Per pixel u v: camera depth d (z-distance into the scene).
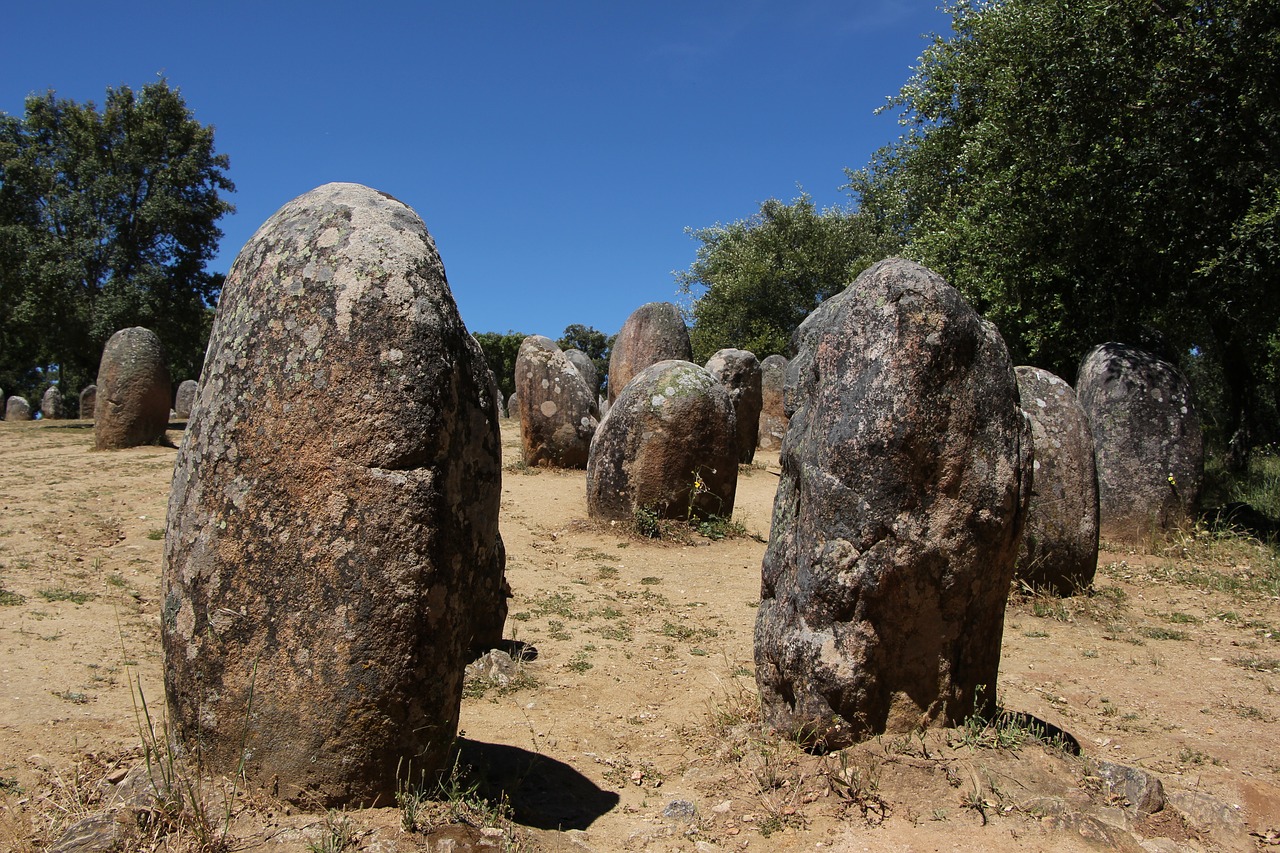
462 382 3.11
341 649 2.85
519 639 6.15
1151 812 3.50
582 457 13.26
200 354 29.69
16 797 3.28
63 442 16.48
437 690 2.99
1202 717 4.91
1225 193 11.55
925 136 18.03
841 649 3.75
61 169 25.91
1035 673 5.63
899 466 3.70
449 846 2.74
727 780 3.74
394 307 2.96
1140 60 11.25
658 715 4.84
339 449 2.88
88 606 6.10
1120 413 9.74
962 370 3.78
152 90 26.06
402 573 2.88
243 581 2.91
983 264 13.88
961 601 3.79
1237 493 12.91
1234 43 10.52
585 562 8.46
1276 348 12.84
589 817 3.49
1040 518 7.40
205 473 3.00
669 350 17.67
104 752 3.72
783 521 4.23
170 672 3.01
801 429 4.16
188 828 2.71
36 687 4.55
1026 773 3.53
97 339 24.88
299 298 2.99
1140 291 13.39
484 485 3.29
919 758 3.60
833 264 30.53
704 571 8.30
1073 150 12.13
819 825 3.33
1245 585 7.96
